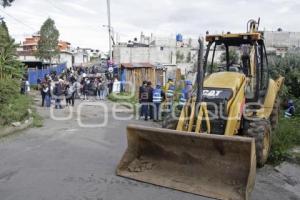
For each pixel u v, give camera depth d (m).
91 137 12.16
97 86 28.33
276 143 9.34
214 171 7.02
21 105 14.55
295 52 20.22
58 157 9.34
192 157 7.26
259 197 6.87
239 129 8.54
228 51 9.84
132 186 7.21
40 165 8.59
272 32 46.88
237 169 6.84
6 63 16.08
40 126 14.38
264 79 10.08
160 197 6.69
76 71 43.00
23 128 13.43
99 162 8.88
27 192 6.86
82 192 6.88
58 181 7.46
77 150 10.16
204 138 6.89
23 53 66.00
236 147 6.68
